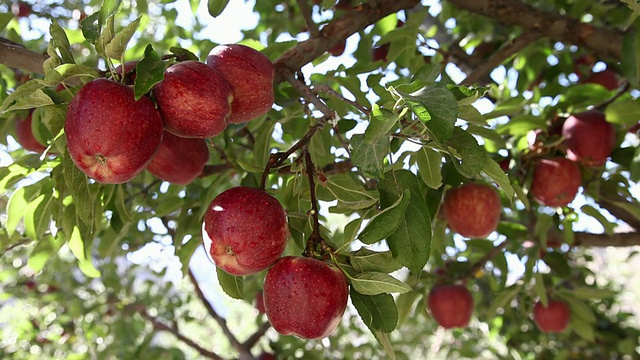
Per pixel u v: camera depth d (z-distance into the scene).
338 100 0.89
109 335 1.80
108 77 0.61
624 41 0.92
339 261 0.65
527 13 0.96
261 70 0.66
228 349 2.96
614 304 1.75
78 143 0.57
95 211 0.81
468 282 1.35
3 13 0.77
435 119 0.51
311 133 0.65
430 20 1.35
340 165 0.88
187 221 0.93
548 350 1.60
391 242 0.62
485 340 1.90
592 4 1.15
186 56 0.66
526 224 1.21
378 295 0.62
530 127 0.96
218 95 0.61
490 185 0.94
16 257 1.72
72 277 1.86
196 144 0.78
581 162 0.97
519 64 1.21
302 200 0.73
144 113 0.58
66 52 0.60
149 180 1.03
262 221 0.62
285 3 1.30
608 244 1.12
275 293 0.62
